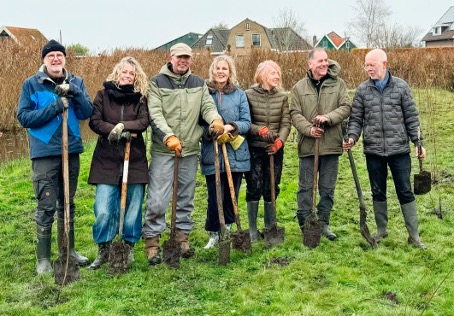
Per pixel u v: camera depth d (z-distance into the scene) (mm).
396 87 5621
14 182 9164
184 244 5578
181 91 5324
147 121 5180
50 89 5086
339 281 4965
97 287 4844
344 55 20719
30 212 7492
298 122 5773
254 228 6098
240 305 4508
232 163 5605
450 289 4703
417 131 5672
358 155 10164
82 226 6895
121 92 5152
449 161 9398
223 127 5211
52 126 5051
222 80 5586
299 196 6062
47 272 5211
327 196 6004
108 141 5156
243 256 5578
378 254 5559
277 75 5824
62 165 5184
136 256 5613
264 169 5957
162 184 5312
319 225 5762
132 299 4637
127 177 5098
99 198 5141
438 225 6465
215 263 5418
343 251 5703
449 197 7539
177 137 5324
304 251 5680
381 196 5945
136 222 5266
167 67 5410
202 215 7176
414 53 20312
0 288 4895
